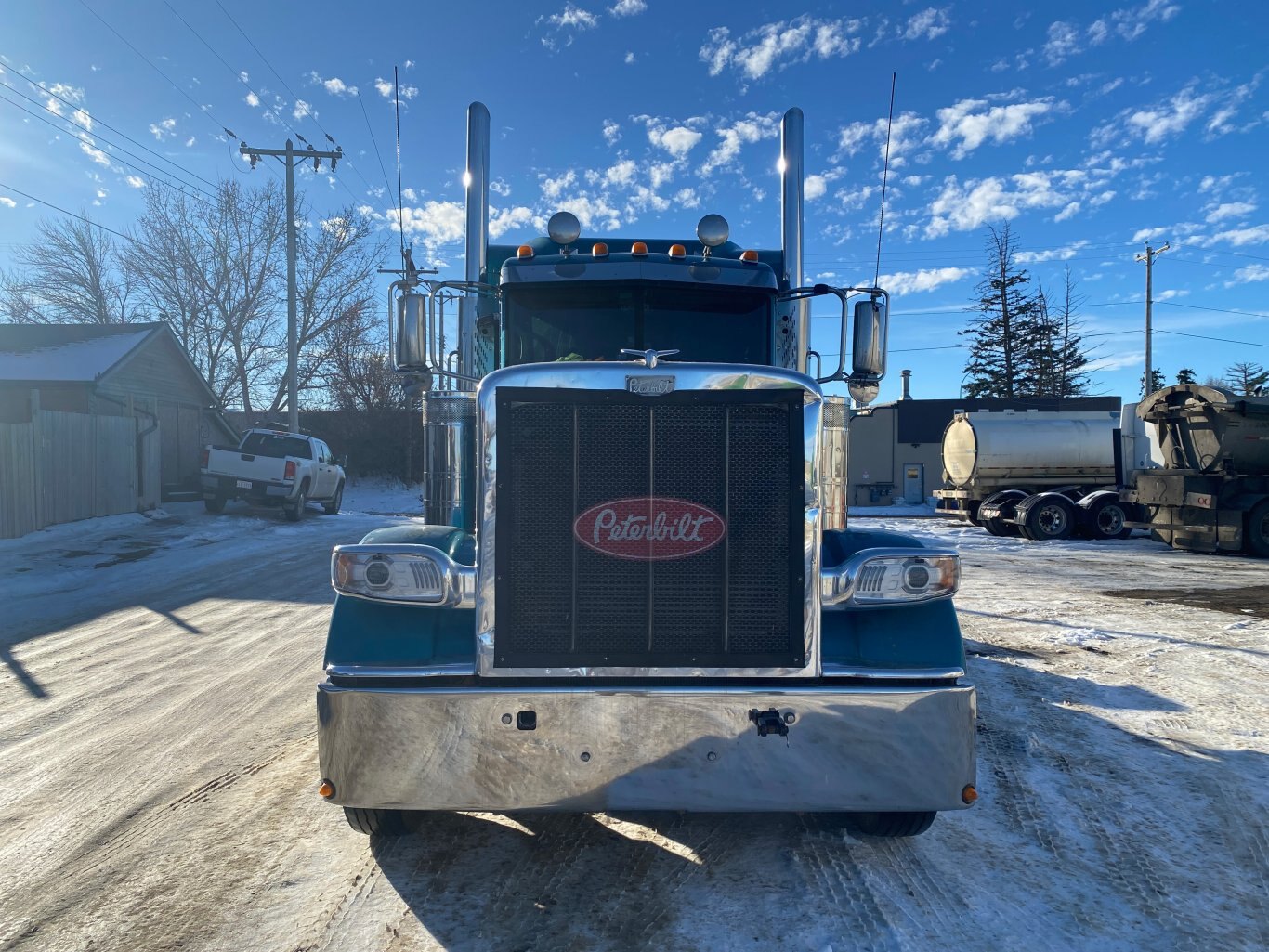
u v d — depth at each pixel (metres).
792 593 2.97
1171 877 3.21
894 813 3.15
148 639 7.49
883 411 35.25
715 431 3.01
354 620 3.05
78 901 3.04
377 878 3.19
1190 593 10.03
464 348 5.29
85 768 4.37
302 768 4.36
